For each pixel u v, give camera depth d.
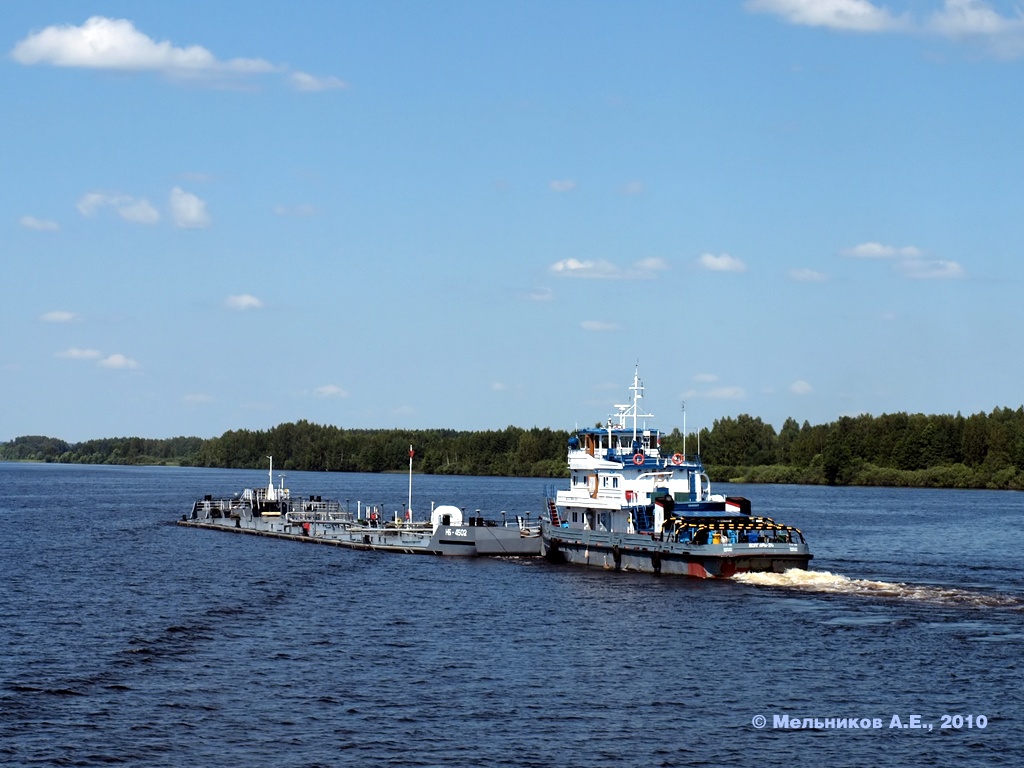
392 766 60.41
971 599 104.12
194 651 84.94
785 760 62.06
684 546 116.31
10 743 62.91
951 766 61.41
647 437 132.12
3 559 146.00
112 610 103.31
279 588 117.19
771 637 88.88
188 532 191.50
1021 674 77.75
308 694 72.81
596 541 129.88
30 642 88.12
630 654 84.00
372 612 101.69
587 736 65.38
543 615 99.25
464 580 121.56
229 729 65.75
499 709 70.06
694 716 69.12
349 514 199.38
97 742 63.31
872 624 93.38
